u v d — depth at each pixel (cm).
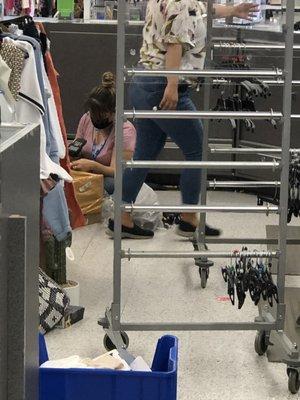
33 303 142
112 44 601
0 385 115
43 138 346
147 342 337
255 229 518
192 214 489
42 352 256
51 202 355
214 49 370
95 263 444
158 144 439
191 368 313
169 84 371
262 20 382
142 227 502
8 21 385
